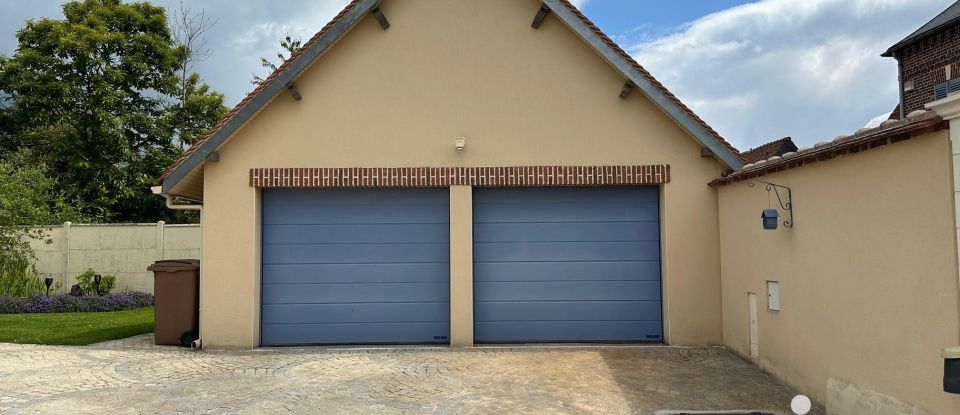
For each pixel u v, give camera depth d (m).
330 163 9.54
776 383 7.23
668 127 9.55
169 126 26.08
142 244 17.44
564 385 7.18
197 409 6.27
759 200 7.81
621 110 9.59
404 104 9.61
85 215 23.14
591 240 9.83
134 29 25.17
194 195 10.66
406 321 9.77
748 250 8.20
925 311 4.59
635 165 9.52
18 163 23.05
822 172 6.16
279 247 9.80
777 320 7.31
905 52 17.02
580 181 9.50
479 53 9.66
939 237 4.42
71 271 17.25
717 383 7.23
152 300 16.61
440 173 9.55
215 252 9.45
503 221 9.86
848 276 5.69
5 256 16.14
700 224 9.47
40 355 9.02
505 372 7.84
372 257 9.81
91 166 23.55
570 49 9.62
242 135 9.52
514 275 9.80
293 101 9.56
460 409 6.24
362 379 7.51
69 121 23.67
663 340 9.70
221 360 8.64
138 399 6.63
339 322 9.75
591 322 9.77
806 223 6.52
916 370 4.70
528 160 9.56
